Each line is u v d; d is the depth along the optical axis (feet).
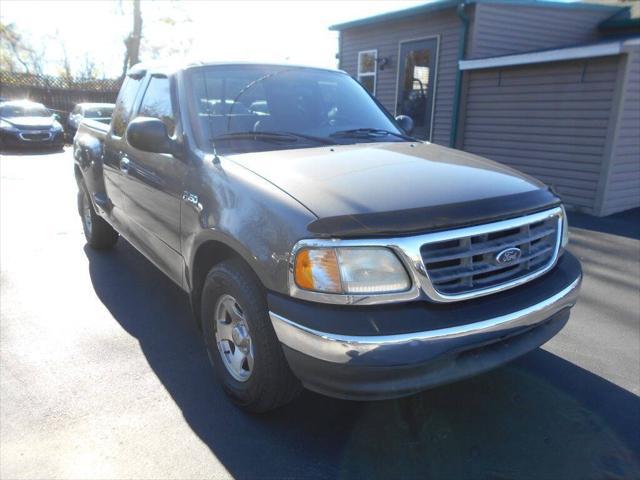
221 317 9.64
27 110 56.03
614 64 25.61
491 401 9.86
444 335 7.27
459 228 7.72
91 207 18.06
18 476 7.78
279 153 10.14
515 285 8.34
